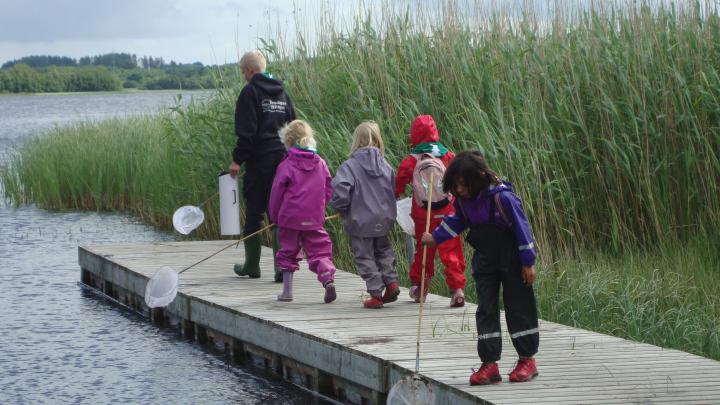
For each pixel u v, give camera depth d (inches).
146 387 394.0
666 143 497.0
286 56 591.2
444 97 529.7
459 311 413.7
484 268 341.4
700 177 486.6
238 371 409.4
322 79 574.6
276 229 460.4
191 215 451.5
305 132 426.0
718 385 341.7
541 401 330.3
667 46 510.0
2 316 478.3
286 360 398.9
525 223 336.8
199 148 610.5
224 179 462.9
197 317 439.8
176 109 639.1
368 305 418.0
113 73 5895.7
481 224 340.8
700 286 438.3
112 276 508.1
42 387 394.6
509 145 494.6
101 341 443.5
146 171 766.5
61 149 876.6
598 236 502.6
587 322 420.8
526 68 533.0
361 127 417.1
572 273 454.3
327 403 378.6
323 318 405.7
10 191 874.8
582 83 518.6
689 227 487.8
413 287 422.0
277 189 424.5
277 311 415.2
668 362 359.9
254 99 449.7
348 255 521.3
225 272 484.7
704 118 494.9
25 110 3120.1
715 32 513.3
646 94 504.7
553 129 515.2
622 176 499.8
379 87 550.3
